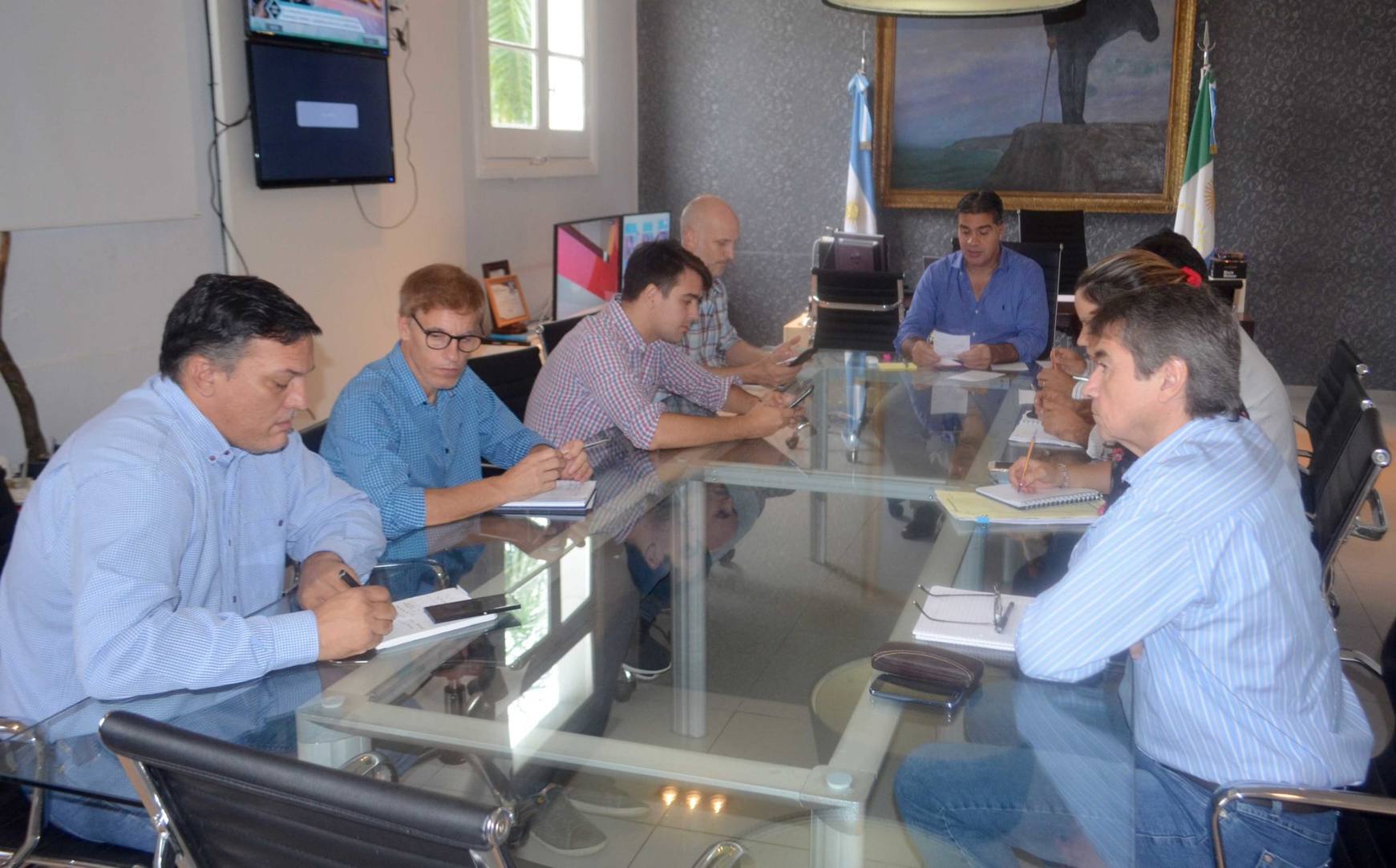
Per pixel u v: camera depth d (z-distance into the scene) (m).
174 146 3.25
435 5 4.54
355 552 1.77
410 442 2.22
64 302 2.92
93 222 2.98
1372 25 5.76
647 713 1.40
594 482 2.29
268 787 0.88
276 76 3.56
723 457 2.52
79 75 2.91
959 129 6.36
